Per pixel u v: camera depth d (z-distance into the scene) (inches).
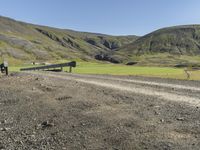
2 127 476.1
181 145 345.4
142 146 350.6
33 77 1194.6
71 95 708.0
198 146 339.3
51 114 536.4
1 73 1684.3
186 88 845.2
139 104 573.3
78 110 546.0
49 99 679.7
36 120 505.7
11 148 376.8
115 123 444.1
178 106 549.6
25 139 408.2
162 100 618.8
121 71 2186.3
